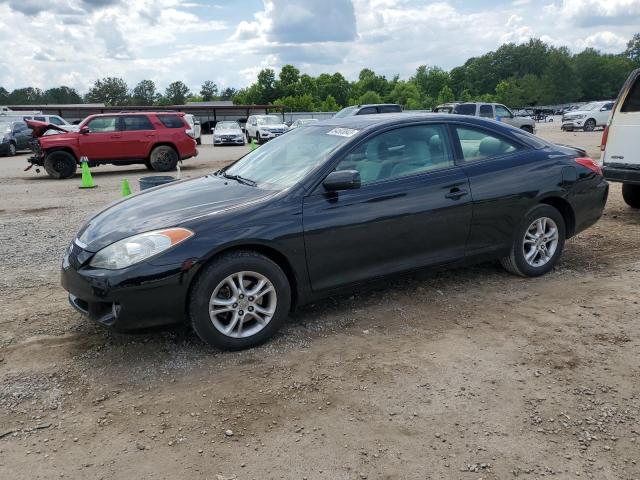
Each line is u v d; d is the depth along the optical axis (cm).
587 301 462
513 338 398
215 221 374
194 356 382
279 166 450
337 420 304
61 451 285
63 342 409
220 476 263
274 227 384
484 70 16225
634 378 342
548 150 522
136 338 412
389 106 2316
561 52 15512
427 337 403
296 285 402
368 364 365
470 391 330
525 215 497
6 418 315
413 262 449
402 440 287
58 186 1362
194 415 313
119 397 334
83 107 5228
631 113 721
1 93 16200
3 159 2362
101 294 354
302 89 11550
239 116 5728
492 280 516
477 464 268
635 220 760
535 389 331
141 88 15238
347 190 417
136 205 423
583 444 281
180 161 1662
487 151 491
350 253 416
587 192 529
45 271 592
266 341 398
